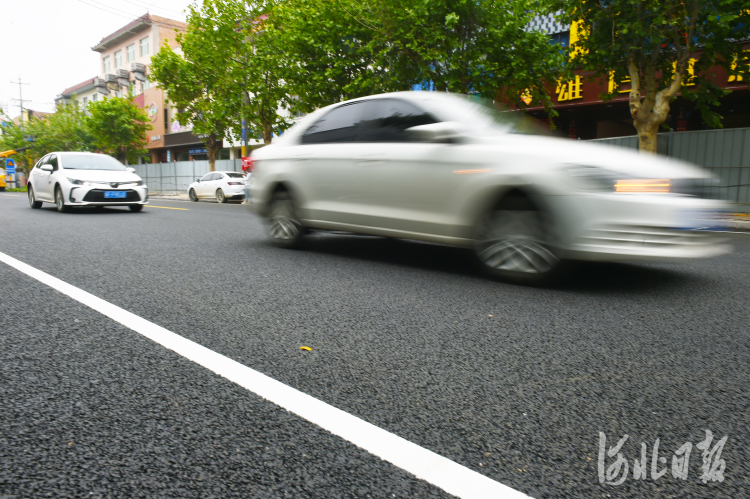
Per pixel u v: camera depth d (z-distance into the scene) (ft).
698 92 40.60
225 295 11.70
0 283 12.66
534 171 12.27
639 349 8.34
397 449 5.27
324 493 4.54
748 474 4.92
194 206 48.21
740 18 34.76
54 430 5.55
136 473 4.80
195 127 90.07
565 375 7.25
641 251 11.32
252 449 5.24
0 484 4.58
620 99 56.75
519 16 50.39
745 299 11.60
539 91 54.08
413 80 53.57
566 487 4.67
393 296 11.76
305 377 7.08
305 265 15.56
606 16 37.42
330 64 57.62
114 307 10.55
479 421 5.88
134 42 146.20
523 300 11.44
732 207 12.41
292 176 18.12
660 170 11.83
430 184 14.28
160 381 6.88
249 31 76.38
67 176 34.24
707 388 6.84
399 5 49.16
